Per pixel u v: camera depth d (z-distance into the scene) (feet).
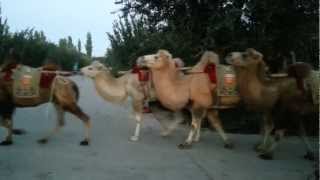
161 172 32.65
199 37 52.90
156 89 40.98
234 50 49.90
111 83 44.68
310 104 36.01
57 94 41.16
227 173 32.53
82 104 76.84
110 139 44.42
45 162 35.09
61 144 41.65
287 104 36.01
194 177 31.50
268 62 51.26
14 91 40.16
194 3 53.52
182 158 36.83
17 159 35.88
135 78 44.01
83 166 34.06
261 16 49.60
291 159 36.83
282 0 48.65
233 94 39.14
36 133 46.98
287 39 50.65
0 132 47.24
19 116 59.11
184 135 46.68
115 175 31.81
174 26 54.39
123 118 59.41
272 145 37.09
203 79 39.60
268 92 36.60
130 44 60.13
